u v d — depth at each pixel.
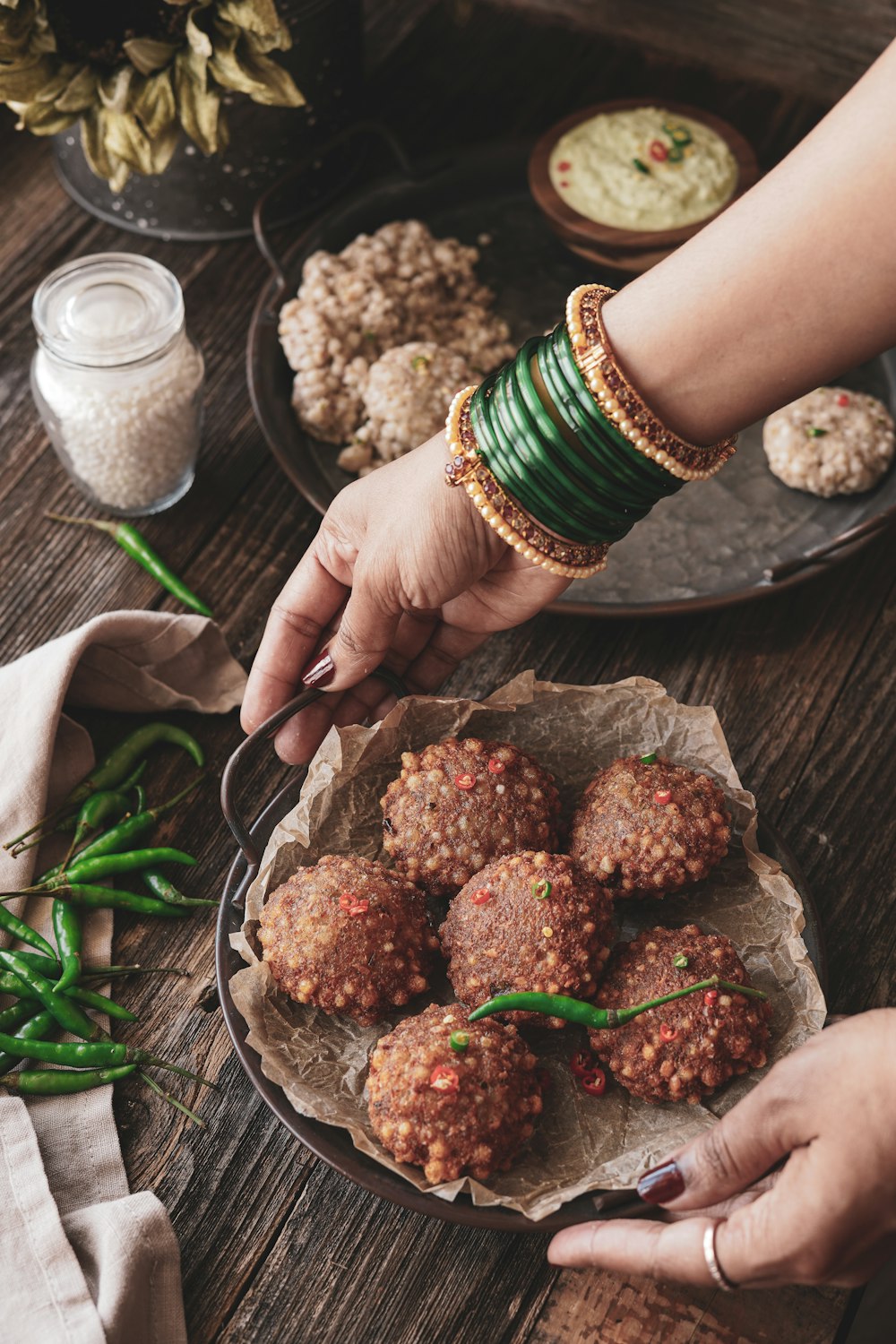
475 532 1.02
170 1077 1.06
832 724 1.30
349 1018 1.00
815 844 1.21
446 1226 0.98
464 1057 0.91
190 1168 1.01
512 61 1.95
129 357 1.30
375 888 1.00
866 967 1.13
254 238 1.73
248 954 0.99
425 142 1.84
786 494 1.44
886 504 1.41
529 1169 0.91
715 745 1.11
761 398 0.90
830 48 1.90
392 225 1.62
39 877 1.16
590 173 1.62
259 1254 0.97
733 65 1.96
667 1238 0.82
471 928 0.98
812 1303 0.96
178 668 1.29
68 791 1.22
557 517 0.96
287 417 1.48
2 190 1.77
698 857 1.02
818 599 1.40
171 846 1.20
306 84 1.59
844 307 0.83
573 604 1.28
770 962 1.02
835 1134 0.77
